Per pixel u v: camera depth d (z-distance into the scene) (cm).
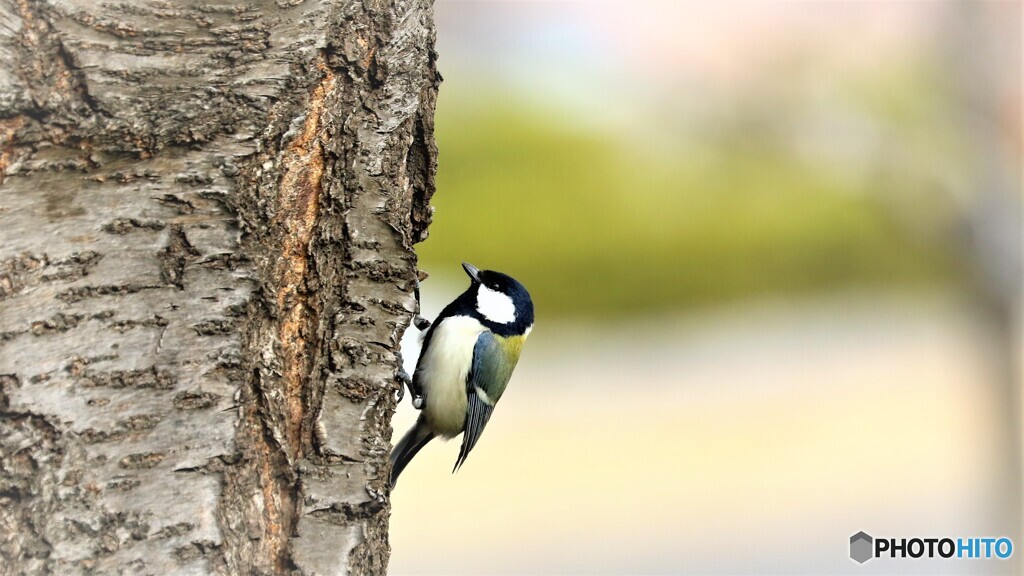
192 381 434
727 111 2033
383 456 507
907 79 1554
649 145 2066
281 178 488
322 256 513
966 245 1244
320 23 501
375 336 521
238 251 457
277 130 480
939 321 1688
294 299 502
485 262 1934
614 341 1828
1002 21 1181
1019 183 1174
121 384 420
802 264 1894
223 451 435
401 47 552
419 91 566
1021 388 1162
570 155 2067
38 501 400
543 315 1925
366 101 539
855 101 1794
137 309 431
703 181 2039
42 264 420
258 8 491
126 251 434
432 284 1811
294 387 498
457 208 1975
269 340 475
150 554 408
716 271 1969
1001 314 1181
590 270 1944
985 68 1186
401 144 555
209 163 456
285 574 462
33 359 409
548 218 1984
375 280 531
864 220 1831
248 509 448
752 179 1995
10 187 426
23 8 438
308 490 476
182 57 466
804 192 1931
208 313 444
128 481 412
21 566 396
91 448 409
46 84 438
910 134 1554
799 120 1927
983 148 1201
